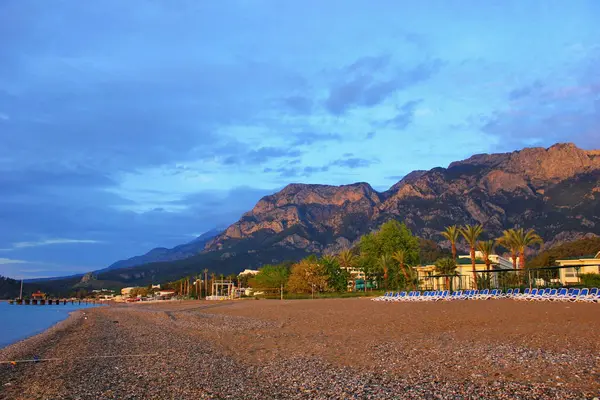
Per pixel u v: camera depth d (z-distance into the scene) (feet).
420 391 49.32
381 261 416.87
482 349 73.51
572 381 49.44
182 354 92.94
